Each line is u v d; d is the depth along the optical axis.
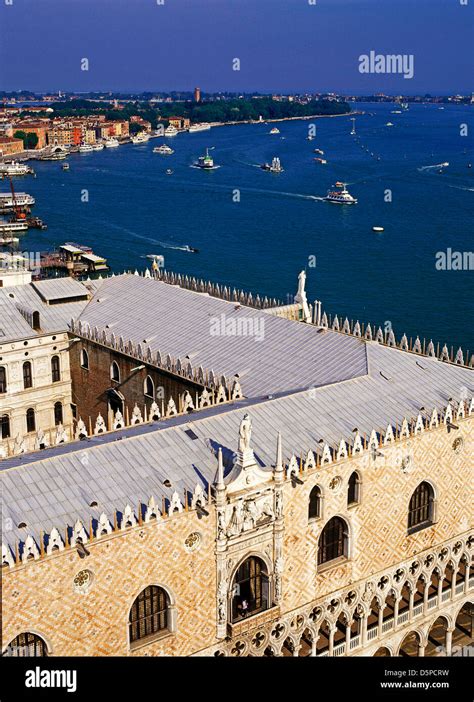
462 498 77.56
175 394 94.31
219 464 59.69
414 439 71.88
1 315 111.19
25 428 111.50
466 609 85.94
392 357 83.69
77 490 59.72
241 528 61.88
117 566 56.47
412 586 75.56
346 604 71.25
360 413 74.62
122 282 120.31
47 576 53.44
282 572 65.38
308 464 65.19
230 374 89.50
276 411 72.44
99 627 56.62
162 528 57.94
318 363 85.44
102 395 107.94
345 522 69.62
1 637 52.38
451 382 82.12
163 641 60.06
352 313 193.00
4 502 57.44
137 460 63.50
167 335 102.12
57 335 111.19
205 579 61.28
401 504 72.75
